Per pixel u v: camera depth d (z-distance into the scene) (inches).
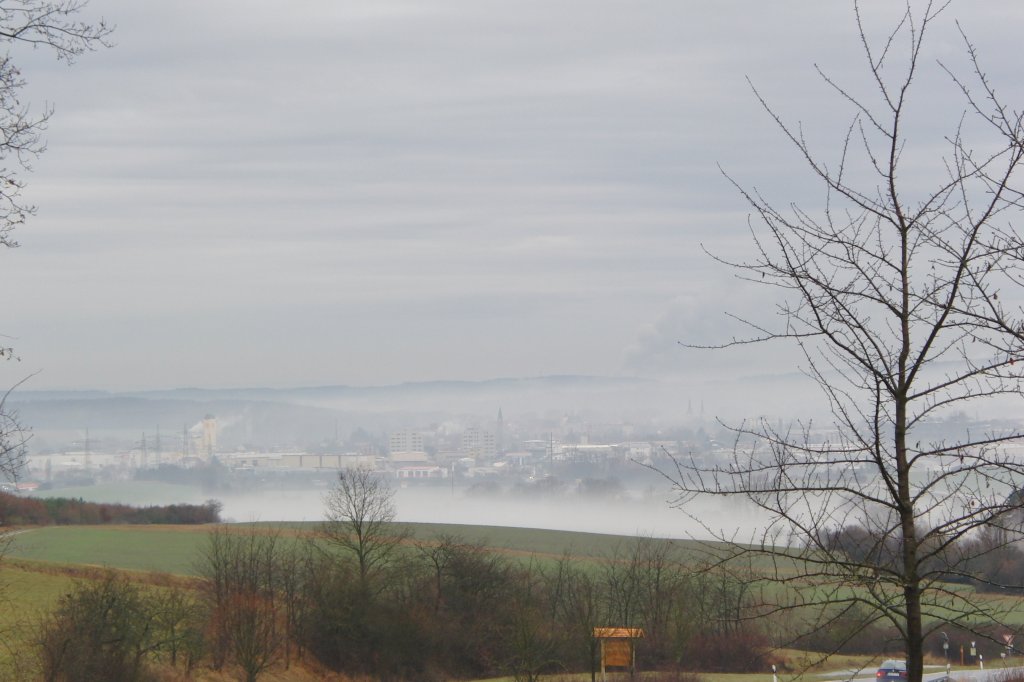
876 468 573.9
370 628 3444.9
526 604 3533.5
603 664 3056.1
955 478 561.3
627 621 3501.5
